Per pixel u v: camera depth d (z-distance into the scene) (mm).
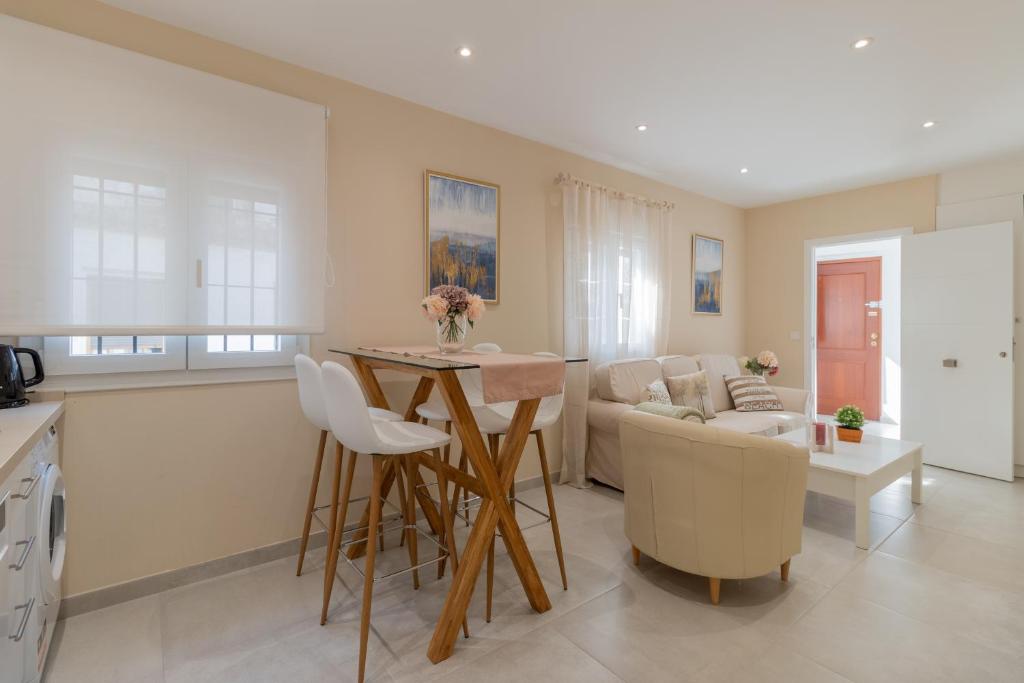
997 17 2154
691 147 3717
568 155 3807
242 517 2406
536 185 3605
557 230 3740
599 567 2430
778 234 5375
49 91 1900
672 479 2123
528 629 1919
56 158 1912
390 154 2879
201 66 2279
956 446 4035
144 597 2137
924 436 4219
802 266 5188
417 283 2984
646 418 2227
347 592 2193
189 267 2189
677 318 4836
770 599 2125
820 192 4941
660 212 4375
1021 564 2432
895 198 4547
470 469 3238
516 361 1855
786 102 2982
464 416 1812
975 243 3949
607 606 2080
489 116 3176
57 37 1912
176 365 2293
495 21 2193
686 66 2572
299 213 2475
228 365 2420
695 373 4062
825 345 6555
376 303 2822
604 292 3973
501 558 2553
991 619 1970
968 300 3982
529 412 1955
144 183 2090
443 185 3084
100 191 1999
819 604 2086
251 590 2203
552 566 2443
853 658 1736
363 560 2508
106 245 2012
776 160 4000
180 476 2244
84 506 2027
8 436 1343
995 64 2545
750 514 2021
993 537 2742
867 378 6230
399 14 2139
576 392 3674
